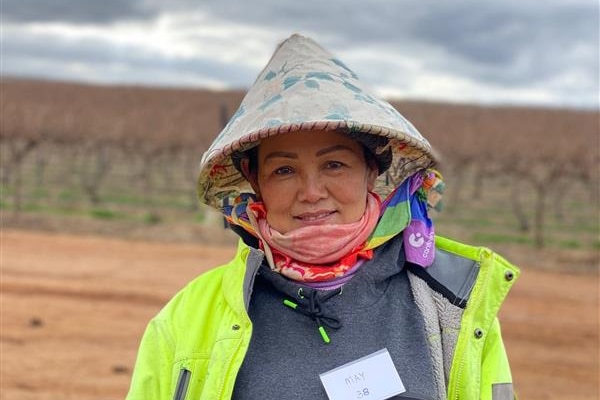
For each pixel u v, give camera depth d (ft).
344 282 7.13
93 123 128.57
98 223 55.36
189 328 7.16
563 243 56.29
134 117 168.76
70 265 40.93
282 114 6.75
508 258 49.16
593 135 185.88
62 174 90.38
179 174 99.45
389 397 6.62
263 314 7.12
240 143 6.86
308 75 7.02
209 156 7.16
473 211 73.10
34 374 24.71
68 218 56.65
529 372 26.99
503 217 69.51
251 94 7.30
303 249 6.98
